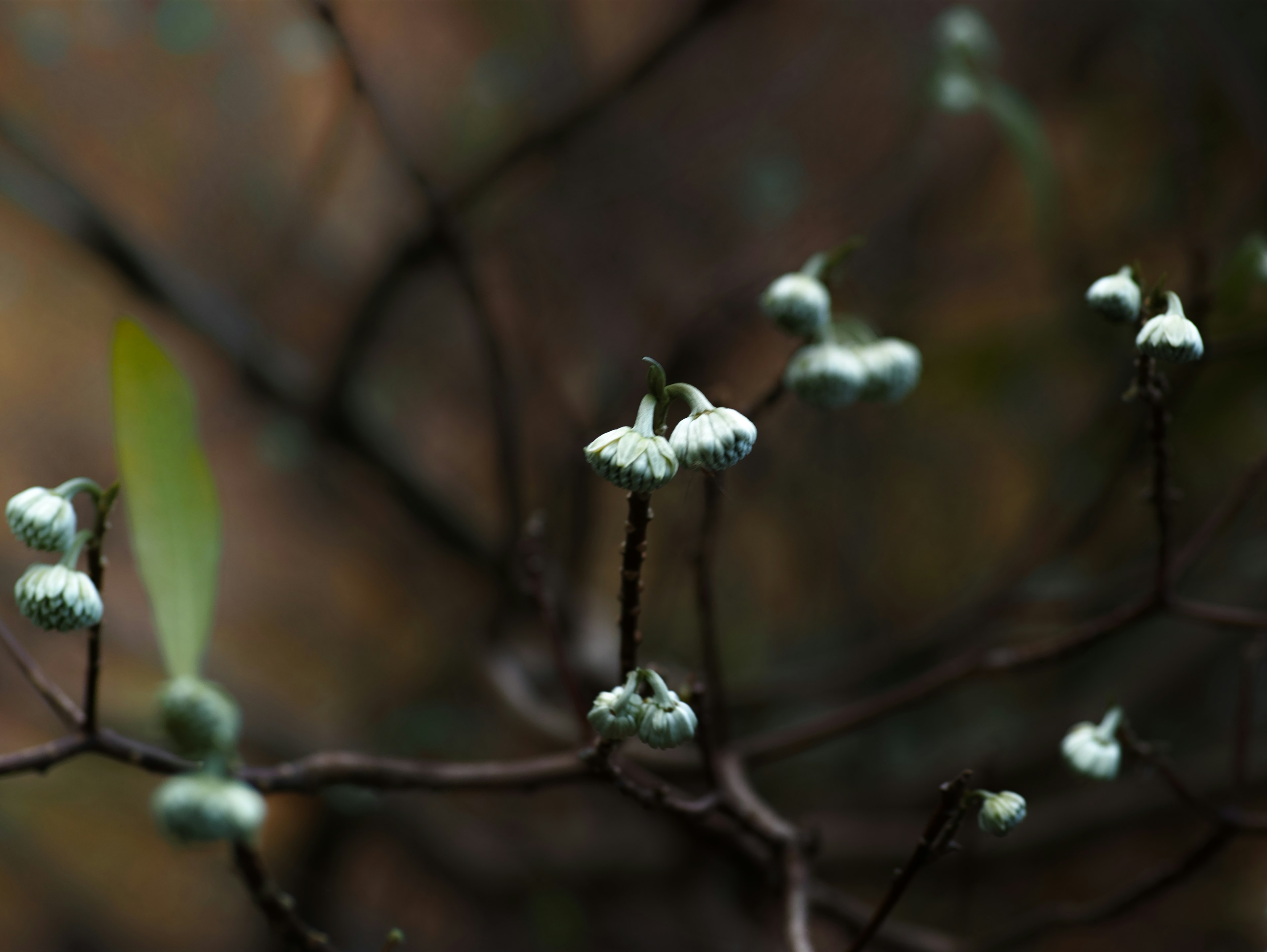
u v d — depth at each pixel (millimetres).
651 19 2188
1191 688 2275
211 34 1893
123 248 1793
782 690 1641
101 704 2367
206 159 2234
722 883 2109
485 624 1703
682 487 2074
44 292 2502
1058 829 1962
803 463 2207
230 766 965
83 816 2695
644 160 2039
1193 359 959
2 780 2463
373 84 1592
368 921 2512
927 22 1924
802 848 1052
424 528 2051
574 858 2320
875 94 2059
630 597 972
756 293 1874
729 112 2055
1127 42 1971
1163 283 971
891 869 2074
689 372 1870
